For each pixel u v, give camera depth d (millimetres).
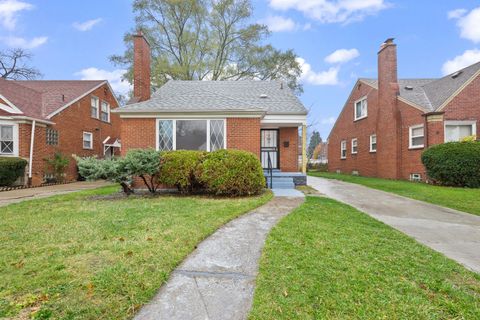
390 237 4184
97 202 6836
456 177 9797
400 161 13180
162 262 2996
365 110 16656
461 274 2957
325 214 5609
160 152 8227
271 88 13625
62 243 3613
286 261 3143
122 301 2299
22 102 13461
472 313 2230
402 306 2297
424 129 11680
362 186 11055
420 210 6457
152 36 22250
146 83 11406
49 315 2100
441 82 13711
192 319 2123
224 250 3504
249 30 23703
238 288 2584
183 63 22953
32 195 8836
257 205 6379
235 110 9141
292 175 10812
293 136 12094
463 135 11758
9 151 12445
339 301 2352
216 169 7605
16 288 2461
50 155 13938
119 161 7609
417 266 3115
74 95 16453
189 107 9219
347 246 3689
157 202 6746
